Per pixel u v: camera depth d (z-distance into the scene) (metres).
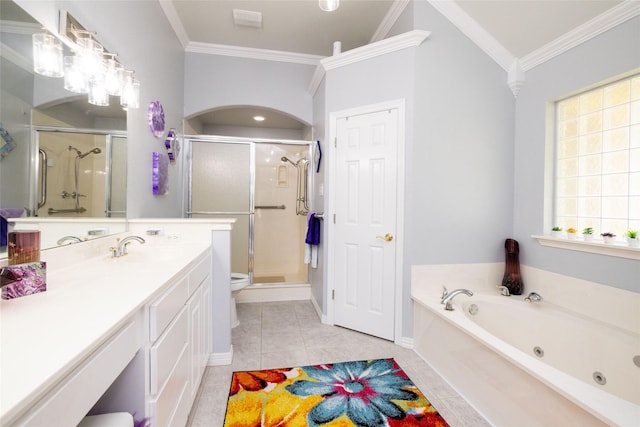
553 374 1.22
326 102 2.66
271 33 3.02
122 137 1.73
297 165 4.45
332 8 1.81
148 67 2.14
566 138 2.17
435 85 2.27
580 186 2.07
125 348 0.83
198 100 3.26
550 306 2.06
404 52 2.27
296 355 2.13
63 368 0.54
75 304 0.85
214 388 1.73
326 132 2.68
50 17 1.15
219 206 3.49
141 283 1.05
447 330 1.86
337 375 1.88
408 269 2.27
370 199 2.45
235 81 3.33
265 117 4.43
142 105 2.03
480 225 2.39
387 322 2.38
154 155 2.25
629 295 1.69
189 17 2.75
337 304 2.66
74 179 1.33
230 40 3.16
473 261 2.37
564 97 2.12
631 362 1.50
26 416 0.49
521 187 2.40
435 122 2.28
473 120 2.35
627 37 1.71
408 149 2.25
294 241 4.58
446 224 2.31
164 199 2.59
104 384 0.72
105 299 0.89
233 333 2.50
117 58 1.64
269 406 1.58
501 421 1.43
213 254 1.97
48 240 1.18
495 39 2.31
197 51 3.24
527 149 2.36
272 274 4.46
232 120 4.60
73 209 1.32
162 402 1.03
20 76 1.01
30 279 0.92
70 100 1.29
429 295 2.23
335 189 2.65
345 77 2.56
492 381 1.49
